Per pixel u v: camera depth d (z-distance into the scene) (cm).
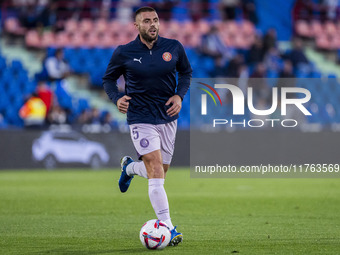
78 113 8388
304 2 10431
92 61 9262
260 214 3183
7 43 9362
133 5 9775
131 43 2231
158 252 1948
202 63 8925
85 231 2511
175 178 6103
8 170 7250
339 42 10475
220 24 10050
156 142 2161
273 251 1978
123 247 2067
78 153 7481
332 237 2323
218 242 2191
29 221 2875
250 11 10250
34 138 7331
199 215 3141
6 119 8438
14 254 1920
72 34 9512
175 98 2205
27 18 9431
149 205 3653
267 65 8975
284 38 10306
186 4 10012
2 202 3828
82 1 9662
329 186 5172
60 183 5412
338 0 10600
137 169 2455
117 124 8656
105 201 3894
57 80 8119
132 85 2206
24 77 8825
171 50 2219
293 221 2866
